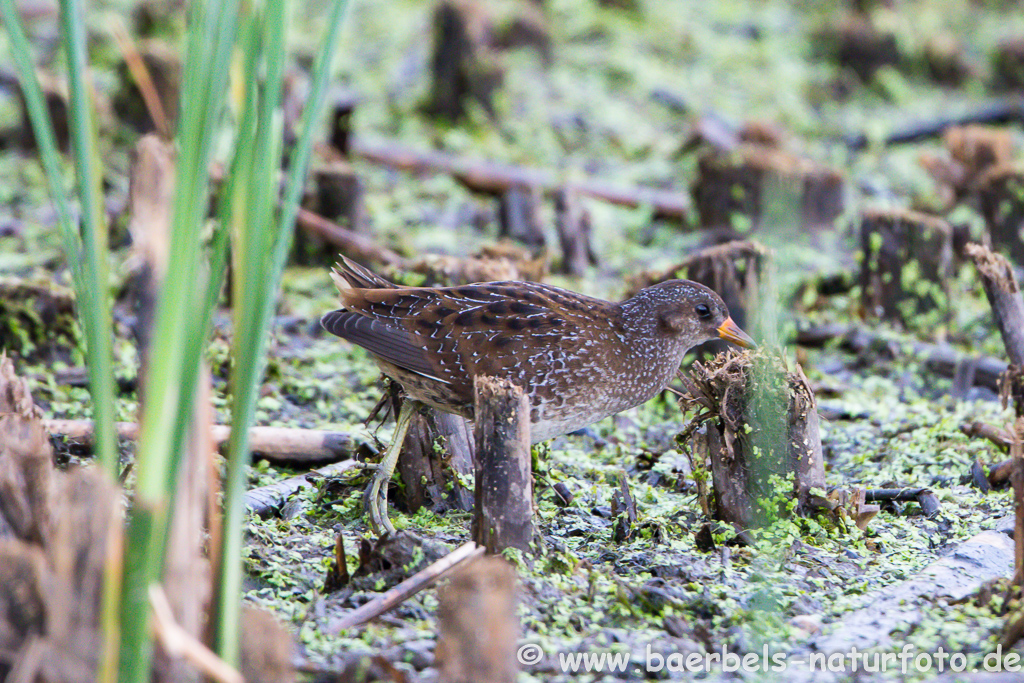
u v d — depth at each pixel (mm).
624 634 7594
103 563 5387
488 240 17969
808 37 30000
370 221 18047
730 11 32094
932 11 31938
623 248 17844
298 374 12836
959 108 25078
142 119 20594
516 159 21688
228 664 5703
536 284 9664
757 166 17750
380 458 10039
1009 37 28344
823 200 17703
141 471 5102
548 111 24266
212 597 5754
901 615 7852
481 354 8969
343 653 7145
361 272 9703
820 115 25344
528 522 8367
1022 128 24250
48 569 5664
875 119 24906
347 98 20250
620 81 26312
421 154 20828
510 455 8258
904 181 21203
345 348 13695
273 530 9078
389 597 7664
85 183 5629
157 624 5441
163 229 5516
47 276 14930
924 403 12453
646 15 30812
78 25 5676
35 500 6430
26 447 6496
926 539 9219
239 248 5684
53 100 19328
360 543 8391
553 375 9094
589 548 9008
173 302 5039
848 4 33000
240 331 5688
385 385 9977
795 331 14086
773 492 8945
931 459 10727
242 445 5723
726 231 17906
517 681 6859
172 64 20375
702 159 18344
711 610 7977
